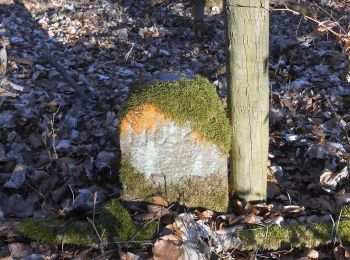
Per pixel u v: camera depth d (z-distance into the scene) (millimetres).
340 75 2584
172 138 1474
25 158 1878
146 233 1458
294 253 1455
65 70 2676
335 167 1818
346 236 1464
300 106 2270
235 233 1462
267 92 1489
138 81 1562
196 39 3336
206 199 1529
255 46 1432
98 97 2379
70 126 2092
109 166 1800
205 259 1399
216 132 1469
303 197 1675
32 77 2545
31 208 1621
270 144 1958
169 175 1509
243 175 1547
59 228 1485
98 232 1465
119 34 3449
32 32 3580
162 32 3555
